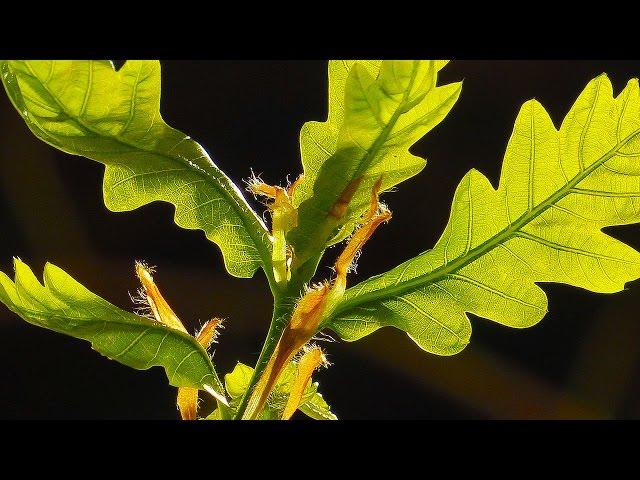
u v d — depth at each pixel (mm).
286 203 301
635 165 301
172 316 302
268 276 302
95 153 292
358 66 280
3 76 279
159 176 300
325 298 291
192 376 294
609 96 301
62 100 283
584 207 304
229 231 303
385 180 296
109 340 290
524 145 304
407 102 282
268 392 289
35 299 291
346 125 287
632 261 304
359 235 293
